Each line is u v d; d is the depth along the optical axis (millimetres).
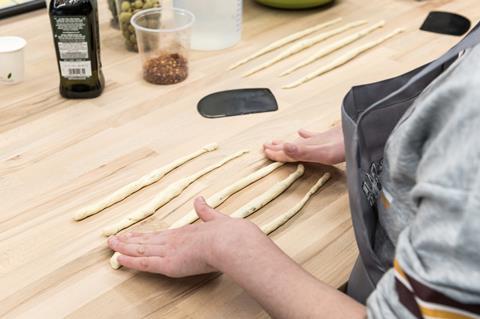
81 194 881
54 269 759
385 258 672
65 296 723
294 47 1301
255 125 1057
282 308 638
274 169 956
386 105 750
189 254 718
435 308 495
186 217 847
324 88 1176
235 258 670
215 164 954
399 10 1497
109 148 982
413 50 1317
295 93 1157
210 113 1078
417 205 533
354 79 1207
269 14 1469
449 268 482
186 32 1167
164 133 1024
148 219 847
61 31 1031
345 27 1400
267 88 1163
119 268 765
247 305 720
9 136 1003
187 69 1198
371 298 558
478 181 455
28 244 794
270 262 661
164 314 705
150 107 1097
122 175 922
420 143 547
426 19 1444
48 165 939
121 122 1050
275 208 878
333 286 749
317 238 827
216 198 877
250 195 901
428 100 519
